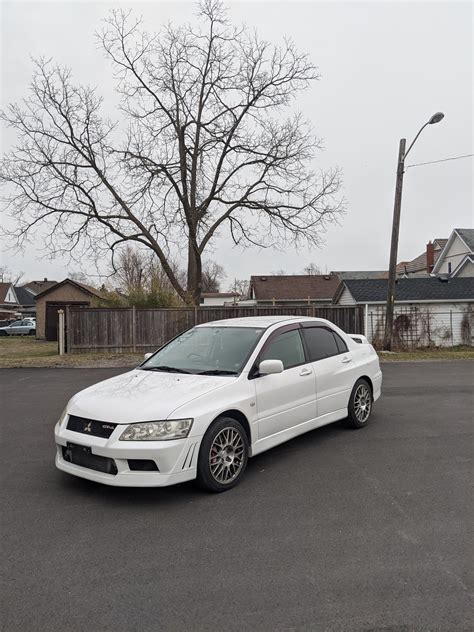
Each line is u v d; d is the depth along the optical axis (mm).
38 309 29125
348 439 5816
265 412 4707
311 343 5703
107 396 4320
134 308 17203
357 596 2631
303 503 3920
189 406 4035
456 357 16188
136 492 4191
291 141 22656
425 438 5848
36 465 4973
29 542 3301
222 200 23516
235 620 2439
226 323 5730
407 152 16969
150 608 2549
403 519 3598
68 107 21531
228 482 4234
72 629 2383
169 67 21984
